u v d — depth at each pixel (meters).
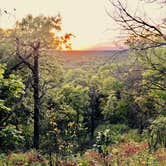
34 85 33.31
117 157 17.31
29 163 19.36
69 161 17.94
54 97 38.28
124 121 75.00
